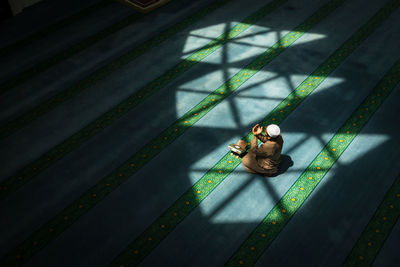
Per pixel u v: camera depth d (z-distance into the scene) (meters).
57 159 6.45
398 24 9.13
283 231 5.43
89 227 5.52
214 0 10.30
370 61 8.15
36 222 5.58
